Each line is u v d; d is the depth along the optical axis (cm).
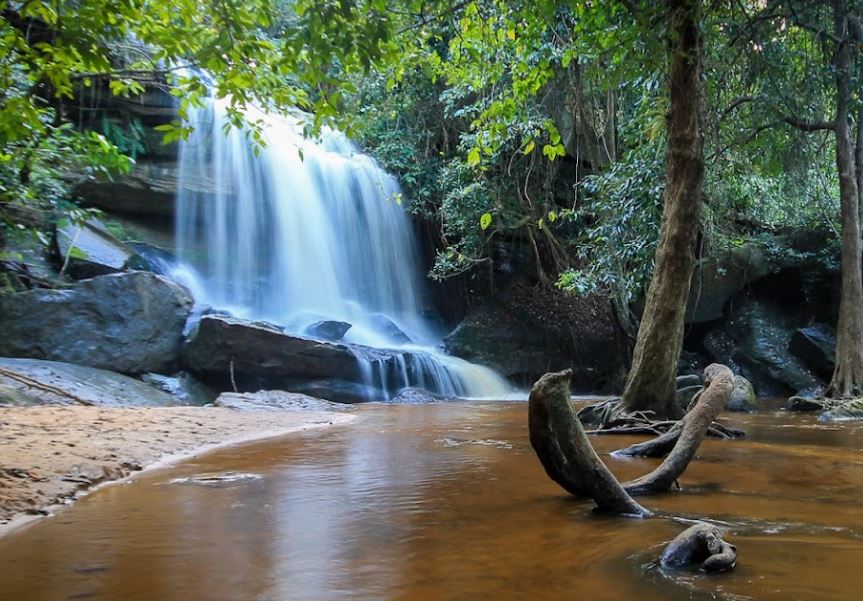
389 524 293
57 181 1199
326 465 473
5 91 738
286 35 514
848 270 1252
